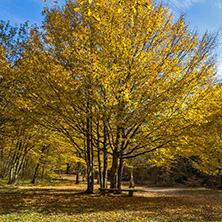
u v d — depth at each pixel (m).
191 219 6.23
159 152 10.51
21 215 6.14
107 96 7.44
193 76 7.46
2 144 11.12
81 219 5.86
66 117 8.32
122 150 9.46
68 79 7.33
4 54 9.63
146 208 7.48
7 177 23.92
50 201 8.41
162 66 7.76
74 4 8.96
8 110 9.23
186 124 7.25
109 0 7.91
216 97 7.61
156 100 7.24
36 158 16.41
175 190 20.78
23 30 9.60
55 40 8.20
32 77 7.87
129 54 7.95
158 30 8.23
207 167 17.67
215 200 11.23
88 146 11.59
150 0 8.21
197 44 7.96
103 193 10.37
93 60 7.16
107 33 7.77
